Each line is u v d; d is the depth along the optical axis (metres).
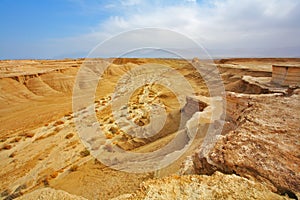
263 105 7.78
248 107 8.31
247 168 3.92
